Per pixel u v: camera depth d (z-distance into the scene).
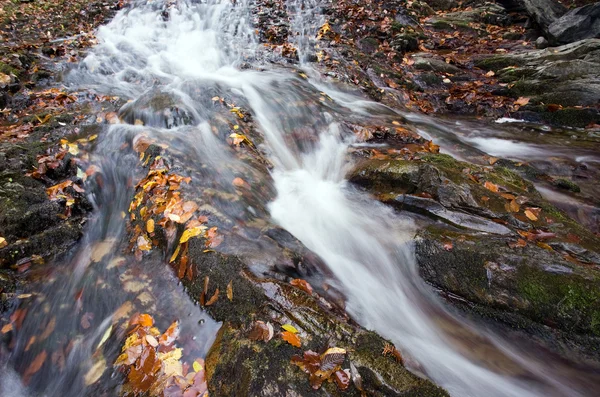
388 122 6.63
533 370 2.93
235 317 2.89
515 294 3.15
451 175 4.29
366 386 2.22
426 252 3.66
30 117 5.98
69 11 12.30
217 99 6.61
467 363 2.94
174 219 3.75
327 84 8.30
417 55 10.53
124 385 2.61
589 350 2.87
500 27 14.11
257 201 4.36
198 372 2.62
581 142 7.01
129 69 8.66
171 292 3.30
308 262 3.53
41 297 3.29
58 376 2.76
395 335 3.12
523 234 3.64
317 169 5.65
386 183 4.57
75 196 4.36
